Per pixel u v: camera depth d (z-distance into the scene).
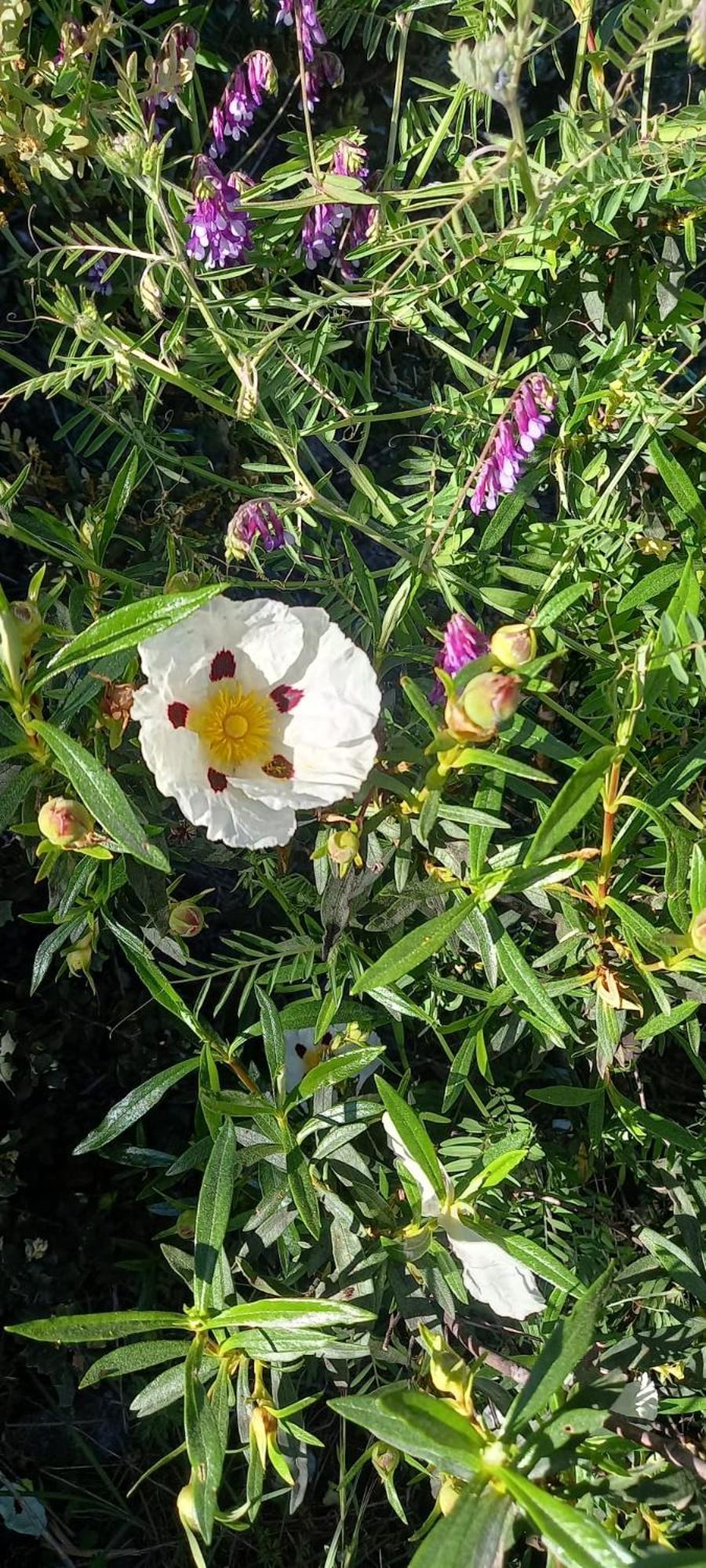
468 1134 0.45
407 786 0.34
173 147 0.62
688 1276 0.38
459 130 0.44
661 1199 0.50
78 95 0.39
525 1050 0.54
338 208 0.43
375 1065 0.45
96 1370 0.28
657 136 0.35
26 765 0.32
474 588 0.40
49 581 0.60
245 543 0.38
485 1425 0.29
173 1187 0.64
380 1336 0.49
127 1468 0.66
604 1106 0.43
